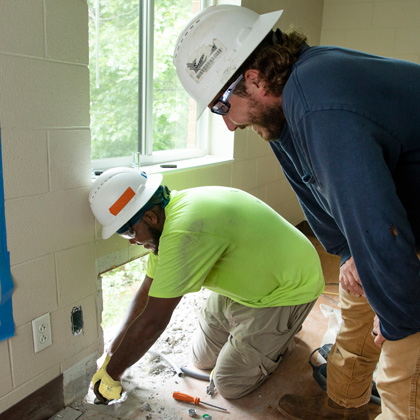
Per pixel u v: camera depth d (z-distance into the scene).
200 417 1.61
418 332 0.96
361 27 3.70
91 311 1.72
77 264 1.60
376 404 1.71
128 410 1.63
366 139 0.78
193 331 2.19
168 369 1.89
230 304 1.76
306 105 0.83
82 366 1.71
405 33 3.54
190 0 2.37
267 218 1.55
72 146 1.48
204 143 2.74
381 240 0.78
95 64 1.86
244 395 1.73
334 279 2.88
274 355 1.71
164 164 2.24
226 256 1.49
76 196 1.54
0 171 1.25
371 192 0.77
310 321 2.32
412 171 0.90
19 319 1.40
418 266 0.81
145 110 2.16
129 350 1.36
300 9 3.31
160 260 1.35
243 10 1.08
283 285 1.60
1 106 1.22
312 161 0.85
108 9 1.87
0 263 1.30
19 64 1.25
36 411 1.53
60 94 1.40
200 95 1.07
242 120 1.06
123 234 1.48
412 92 0.86
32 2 1.26
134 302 1.72
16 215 1.32
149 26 2.07
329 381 1.56
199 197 1.47
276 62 0.93
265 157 3.17
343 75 0.83
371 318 1.40
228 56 1.01
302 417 1.59
